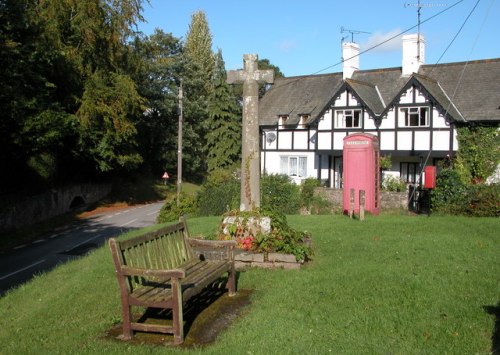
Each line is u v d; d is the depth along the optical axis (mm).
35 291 9000
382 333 5570
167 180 55375
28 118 26109
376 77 35938
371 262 8828
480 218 15461
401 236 11562
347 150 19297
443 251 9680
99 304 7277
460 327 5656
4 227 24797
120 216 33188
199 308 6738
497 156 28328
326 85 38750
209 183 26250
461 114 29484
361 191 15383
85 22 34031
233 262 7449
